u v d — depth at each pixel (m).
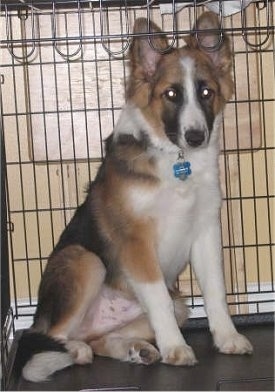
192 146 1.40
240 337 1.48
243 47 1.77
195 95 1.42
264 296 1.83
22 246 1.83
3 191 1.45
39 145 1.80
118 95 1.80
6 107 1.79
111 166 1.49
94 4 1.70
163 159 1.44
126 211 1.44
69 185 1.82
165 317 1.42
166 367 1.42
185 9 1.76
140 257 1.44
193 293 1.84
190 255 1.54
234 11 1.61
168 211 1.46
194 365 1.42
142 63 1.47
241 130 1.81
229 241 1.82
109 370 1.42
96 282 1.48
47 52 1.78
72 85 1.79
